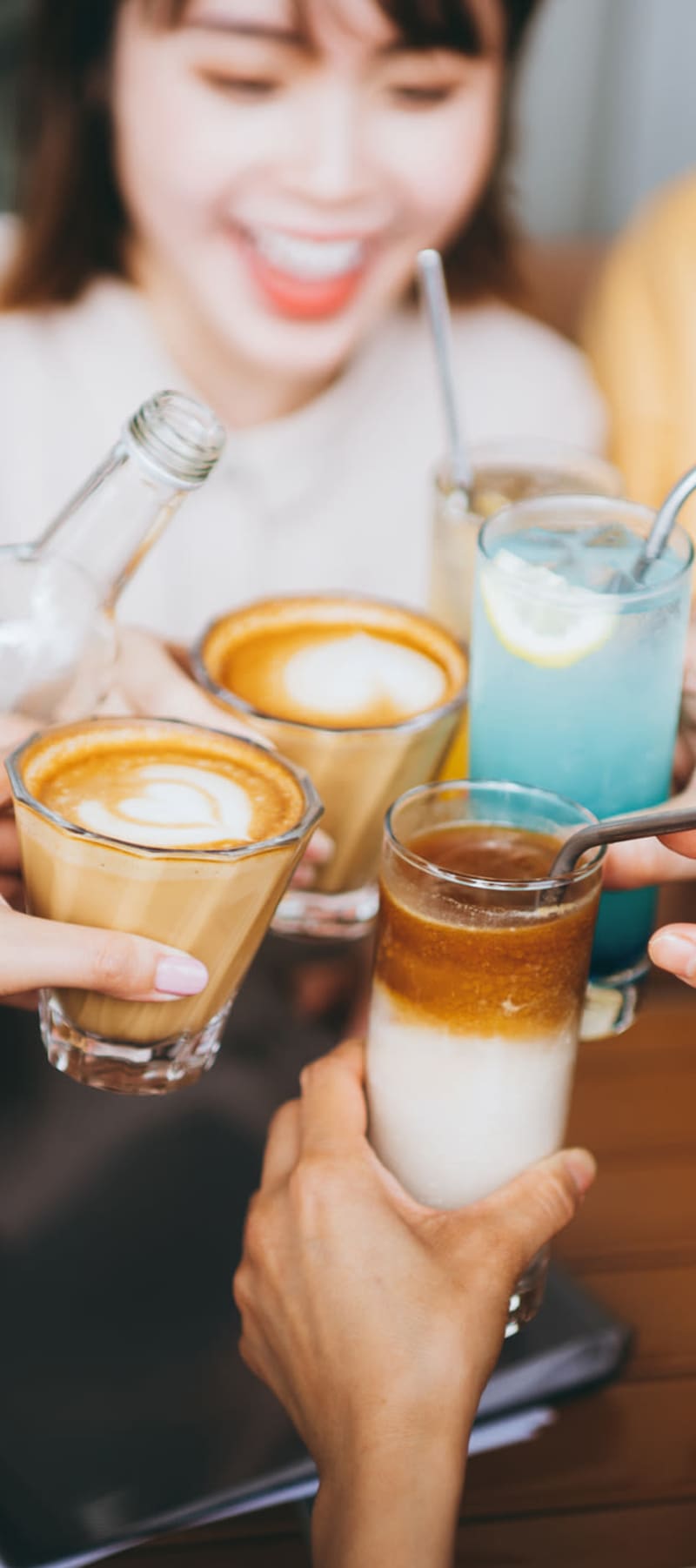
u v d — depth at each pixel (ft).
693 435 6.17
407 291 5.94
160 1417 2.12
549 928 1.96
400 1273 1.97
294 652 2.86
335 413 6.02
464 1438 1.85
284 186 5.41
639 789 2.40
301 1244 2.03
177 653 3.01
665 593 2.27
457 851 2.17
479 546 2.40
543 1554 2.02
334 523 6.18
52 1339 2.23
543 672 2.30
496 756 2.41
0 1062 2.76
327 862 2.81
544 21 5.97
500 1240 2.02
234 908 2.08
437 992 2.00
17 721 2.47
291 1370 2.00
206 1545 2.01
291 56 5.16
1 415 6.01
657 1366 2.32
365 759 2.56
